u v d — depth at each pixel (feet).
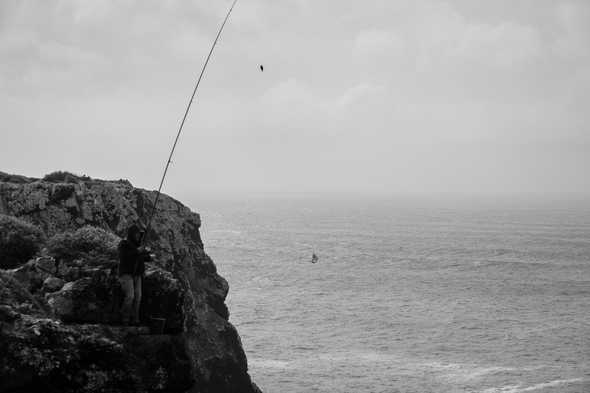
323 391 184.96
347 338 252.42
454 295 357.61
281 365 211.82
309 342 244.22
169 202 113.29
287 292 358.64
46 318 44.06
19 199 89.97
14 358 40.32
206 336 106.32
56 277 54.65
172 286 49.24
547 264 494.18
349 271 449.48
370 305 323.57
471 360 221.25
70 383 41.96
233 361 109.19
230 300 329.52
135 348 46.03
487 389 189.67
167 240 106.93
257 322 278.87
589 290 374.22
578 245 633.61
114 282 48.44
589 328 271.90
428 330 268.00
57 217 91.56
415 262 504.43
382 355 226.79
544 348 238.07
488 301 338.95
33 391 40.86
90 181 104.37
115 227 98.48
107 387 43.29
